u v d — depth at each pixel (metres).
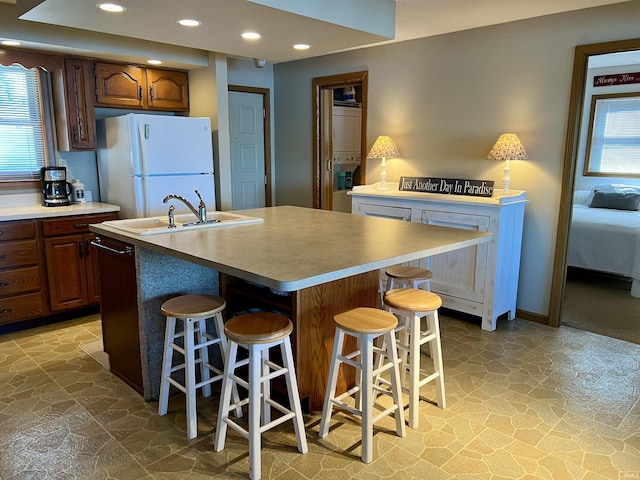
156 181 3.94
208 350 2.72
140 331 2.50
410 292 2.45
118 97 4.11
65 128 3.87
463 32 3.93
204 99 4.49
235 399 2.36
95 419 2.37
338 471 1.98
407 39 4.27
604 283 4.95
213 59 4.29
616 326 3.72
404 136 4.48
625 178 6.36
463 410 2.47
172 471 1.97
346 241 2.37
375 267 1.95
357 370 2.44
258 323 2.02
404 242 2.35
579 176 6.75
